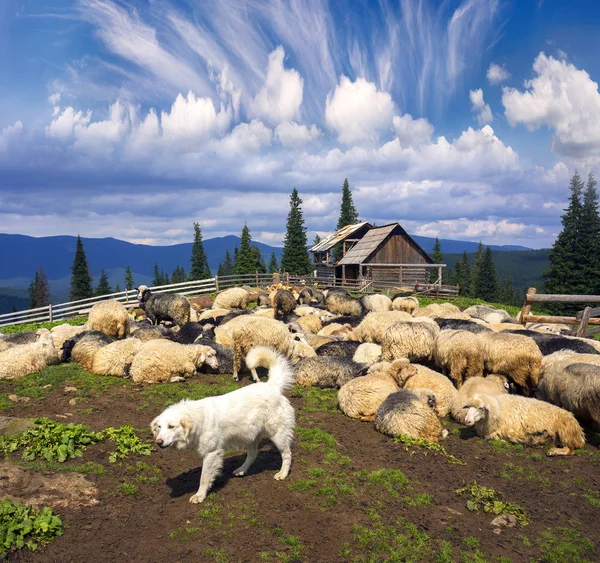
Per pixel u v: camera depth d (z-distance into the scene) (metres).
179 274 125.19
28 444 6.97
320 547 5.22
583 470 7.22
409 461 7.41
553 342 12.45
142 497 6.05
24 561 4.75
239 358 11.56
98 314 15.34
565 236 54.78
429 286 38.88
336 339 14.76
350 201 84.38
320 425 8.91
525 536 5.58
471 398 8.26
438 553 5.20
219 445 6.10
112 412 9.02
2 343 13.46
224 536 5.32
